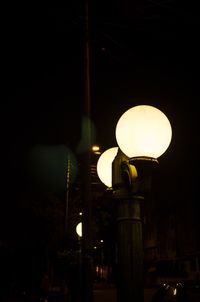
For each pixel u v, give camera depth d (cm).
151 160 285
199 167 2062
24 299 1214
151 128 288
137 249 290
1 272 1437
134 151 288
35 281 1452
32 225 1738
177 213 2214
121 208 298
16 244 1664
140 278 285
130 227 293
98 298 1301
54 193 1770
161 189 2422
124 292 282
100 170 417
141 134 287
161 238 2375
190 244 2062
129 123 292
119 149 309
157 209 2444
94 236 930
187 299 362
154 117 292
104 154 421
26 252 1584
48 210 1750
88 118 634
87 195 570
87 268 530
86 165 591
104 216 877
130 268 285
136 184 289
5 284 1383
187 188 2159
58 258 876
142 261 290
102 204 860
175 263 2164
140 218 298
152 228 2495
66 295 1065
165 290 367
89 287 524
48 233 1680
